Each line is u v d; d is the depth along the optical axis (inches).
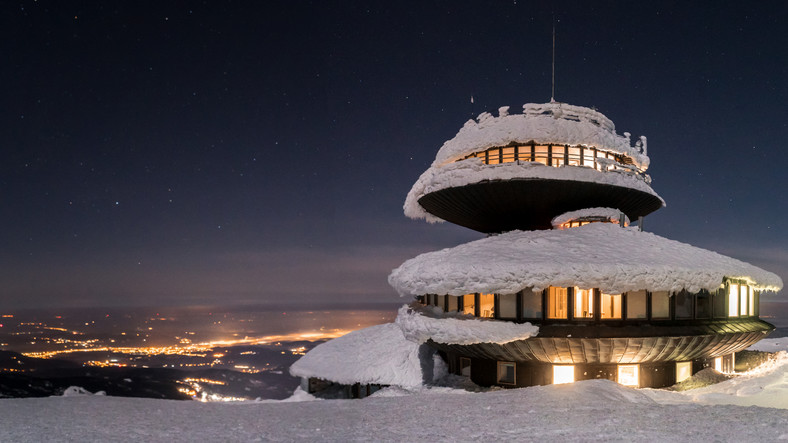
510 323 1007.6
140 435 494.3
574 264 969.5
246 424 552.7
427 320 1090.1
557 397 668.7
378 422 557.0
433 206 1449.3
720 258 1130.0
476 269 992.2
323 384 1598.2
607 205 1310.3
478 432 490.6
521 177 1219.9
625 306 999.6
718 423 483.5
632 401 687.1
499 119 1328.7
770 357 1309.1
